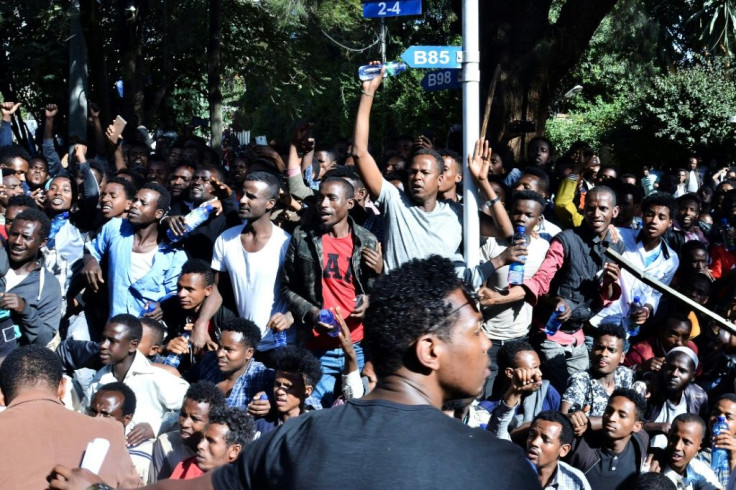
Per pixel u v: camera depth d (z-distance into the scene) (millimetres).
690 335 7430
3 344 6504
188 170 8547
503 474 2232
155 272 7047
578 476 5387
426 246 5809
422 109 27453
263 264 6309
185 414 5266
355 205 6902
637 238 7578
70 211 8195
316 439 2322
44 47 16859
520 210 6621
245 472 2396
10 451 3543
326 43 23391
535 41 13859
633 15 16453
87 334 7320
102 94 14852
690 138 22109
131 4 15289
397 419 2318
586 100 27891
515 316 6484
